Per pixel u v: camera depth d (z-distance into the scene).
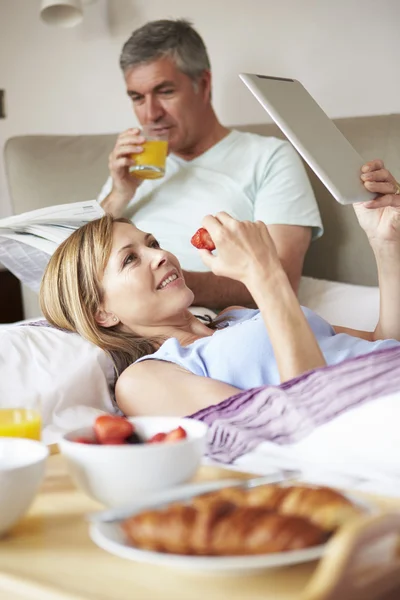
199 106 2.46
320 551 0.73
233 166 2.44
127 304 1.66
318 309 2.22
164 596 0.70
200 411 1.30
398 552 0.72
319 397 1.21
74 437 0.99
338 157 1.50
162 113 2.45
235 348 1.46
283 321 1.27
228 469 1.07
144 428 1.04
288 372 1.26
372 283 2.47
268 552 0.73
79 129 3.18
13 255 1.98
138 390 1.47
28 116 3.29
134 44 2.46
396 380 1.18
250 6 2.77
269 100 1.43
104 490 0.91
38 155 2.82
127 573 0.75
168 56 2.41
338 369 1.21
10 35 3.28
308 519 0.77
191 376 1.44
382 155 2.42
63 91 3.19
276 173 2.39
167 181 2.47
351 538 0.64
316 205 2.37
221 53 2.85
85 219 1.94
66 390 1.51
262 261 1.29
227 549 0.73
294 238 2.31
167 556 0.72
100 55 3.07
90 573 0.76
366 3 2.57
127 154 2.35
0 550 0.82
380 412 1.16
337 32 2.63
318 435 1.19
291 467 1.13
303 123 1.46
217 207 2.38
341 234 2.50
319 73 2.68
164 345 1.54
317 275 2.55
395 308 1.74
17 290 3.03
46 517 0.92
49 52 3.20
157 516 0.76
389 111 2.58
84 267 1.66
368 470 1.09
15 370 1.51
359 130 2.47
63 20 2.98
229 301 2.19
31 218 1.91
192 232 2.38
